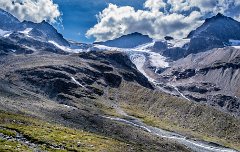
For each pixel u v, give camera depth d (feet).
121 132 655.76
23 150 236.63
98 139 414.21
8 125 345.72
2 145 235.81
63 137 353.31
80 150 309.83
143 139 633.20
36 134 328.29
